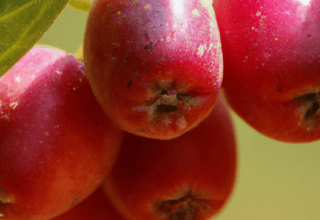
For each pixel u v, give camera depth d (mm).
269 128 126
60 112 123
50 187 122
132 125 121
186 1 120
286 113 124
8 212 124
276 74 122
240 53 123
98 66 120
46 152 122
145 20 119
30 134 122
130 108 120
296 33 121
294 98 123
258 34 122
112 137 125
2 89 123
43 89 123
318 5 122
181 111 121
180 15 119
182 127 121
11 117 122
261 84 123
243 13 123
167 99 120
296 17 121
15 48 119
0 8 118
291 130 125
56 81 124
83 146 123
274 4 122
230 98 127
